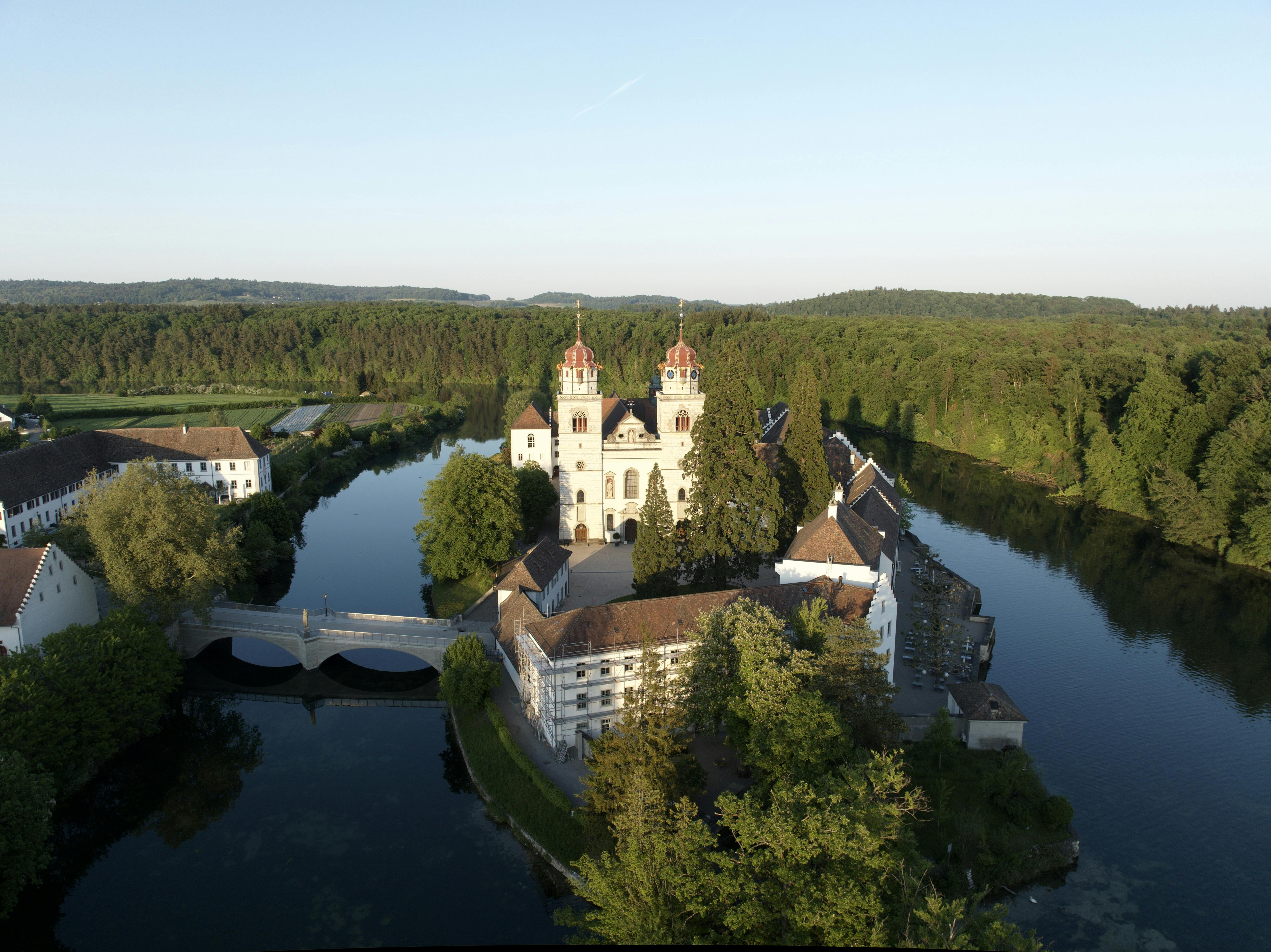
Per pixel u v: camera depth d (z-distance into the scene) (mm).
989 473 183625
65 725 65500
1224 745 74688
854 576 74875
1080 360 192125
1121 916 54906
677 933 40469
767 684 54812
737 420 95875
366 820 66125
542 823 61938
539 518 129500
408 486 177250
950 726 66188
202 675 89688
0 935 55000
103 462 141375
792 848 40656
